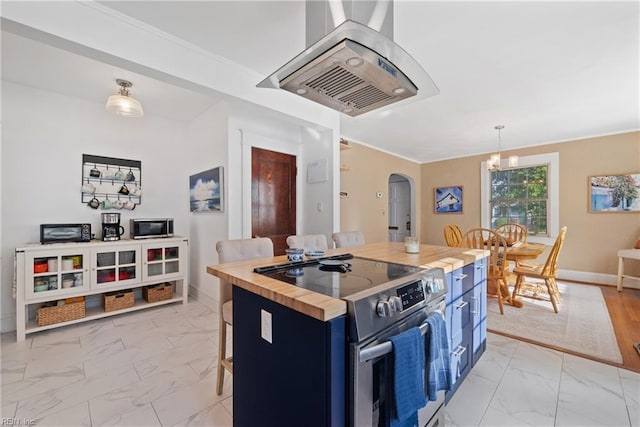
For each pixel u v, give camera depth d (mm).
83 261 2719
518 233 4812
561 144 4504
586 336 2473
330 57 1178
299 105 2805
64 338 2455
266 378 1102
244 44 1985
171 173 3756
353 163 4598
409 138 4457
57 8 1467
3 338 2459
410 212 6281
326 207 3350
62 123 2953
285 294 961
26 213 2752
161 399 1666
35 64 2346
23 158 2738
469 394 1725
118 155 3332
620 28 1797
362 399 915
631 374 1914
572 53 2080
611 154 4090
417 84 1458
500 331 2582
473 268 1896
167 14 1675
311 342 900
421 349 1060
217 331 2609
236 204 3027
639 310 3088
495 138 4426
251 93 2350
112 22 1640
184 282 3361
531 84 2580
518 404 1634
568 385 1805
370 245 2406
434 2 1566
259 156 3248
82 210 3078
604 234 4164
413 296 1131
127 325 2738
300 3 1588
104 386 1785
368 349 907
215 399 1668
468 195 5562
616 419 1510
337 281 1148
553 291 3367
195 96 2986
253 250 1906
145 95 2967
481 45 1982
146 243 3098
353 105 1657
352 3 1265
